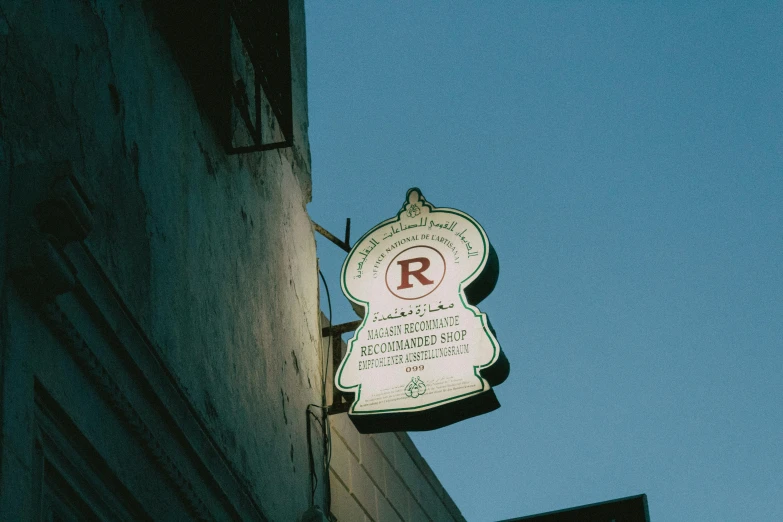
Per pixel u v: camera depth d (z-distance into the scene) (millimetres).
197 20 6840
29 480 4188
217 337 6523
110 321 4973
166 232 5973
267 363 7473
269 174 8328
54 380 4539
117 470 4926
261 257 7754
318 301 9156
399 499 10344
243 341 7020
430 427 8219
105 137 5402
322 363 8883
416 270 8648
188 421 5723
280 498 7242
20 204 4422
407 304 8508
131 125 5746
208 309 6453
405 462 10789
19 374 4273
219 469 6090
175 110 6441
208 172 6859
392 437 10555
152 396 5328
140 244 5586
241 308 7098
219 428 6258
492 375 8203
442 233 8766
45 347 4527
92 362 4797
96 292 4910
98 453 4773
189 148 6574
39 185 4422
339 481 8945
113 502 4914
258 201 7918
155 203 5891
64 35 5164
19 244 4363
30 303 4469
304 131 9641
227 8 7062
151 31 6273
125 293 5285
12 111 4590
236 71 7648
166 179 6113
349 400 8508
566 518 8695
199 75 6871
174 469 5465
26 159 4617
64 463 4574
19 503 4082
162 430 5422
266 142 8305
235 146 7461
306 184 9391
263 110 8336
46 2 5035
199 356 6156
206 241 6621
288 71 7828
